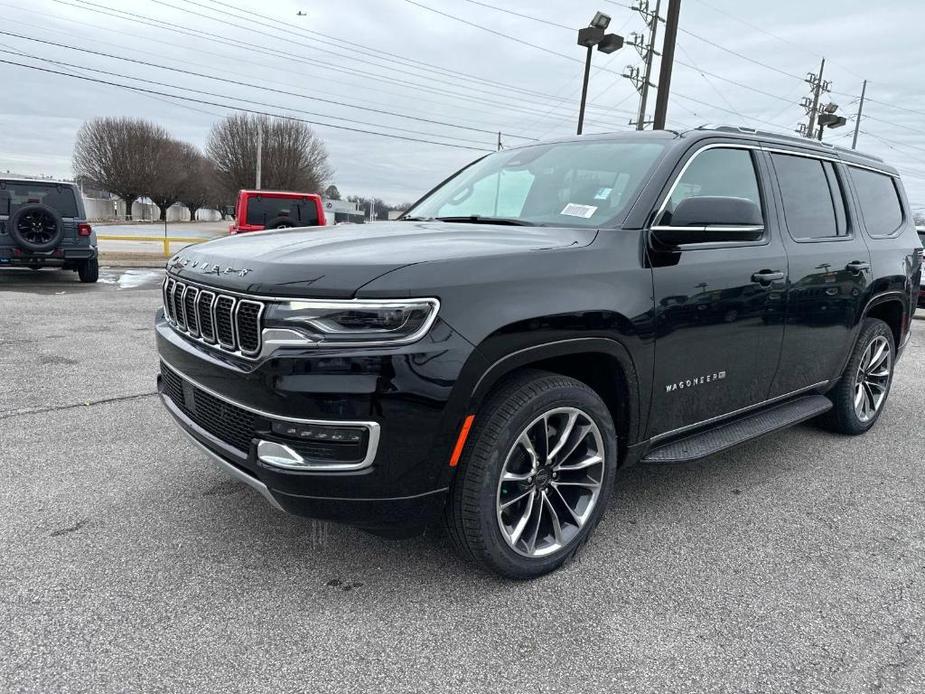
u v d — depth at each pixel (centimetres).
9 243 1104
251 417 224
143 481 336
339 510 219
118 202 6744
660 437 296
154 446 384
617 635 226
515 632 226
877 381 466
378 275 209
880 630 233
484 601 243
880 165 469
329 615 231
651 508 329
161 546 273
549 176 330
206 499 317
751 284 315
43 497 315
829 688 203
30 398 473
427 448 216
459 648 216
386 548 278
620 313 255
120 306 923
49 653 207
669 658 215
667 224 283
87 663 203
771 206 343
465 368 215
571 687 200
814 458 408
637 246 270
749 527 310
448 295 215
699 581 262
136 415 440
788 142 371
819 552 288
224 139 5606
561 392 247
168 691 193
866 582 265
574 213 295
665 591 254
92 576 250
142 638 216
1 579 246
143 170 6462
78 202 1164
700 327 292
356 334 207
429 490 224
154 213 7294
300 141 5716
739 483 365
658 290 272
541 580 259
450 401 214
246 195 1349
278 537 284
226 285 230
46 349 633
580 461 267
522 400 236
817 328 372
